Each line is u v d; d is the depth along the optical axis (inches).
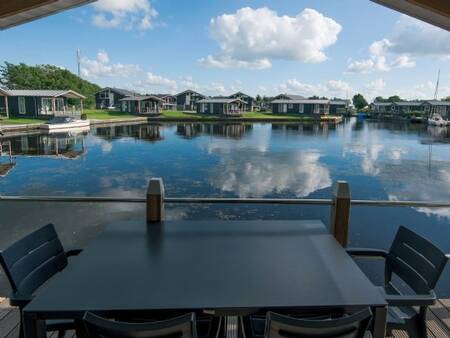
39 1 73.6
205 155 700.0
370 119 2250.2
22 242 56.2
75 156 669.9
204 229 68.9
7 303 84.1
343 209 82.0
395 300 51.1
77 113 1432.1
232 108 2004.2
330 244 62.1
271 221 74.2
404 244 63.2
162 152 731.4
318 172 541.6
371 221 280.5
